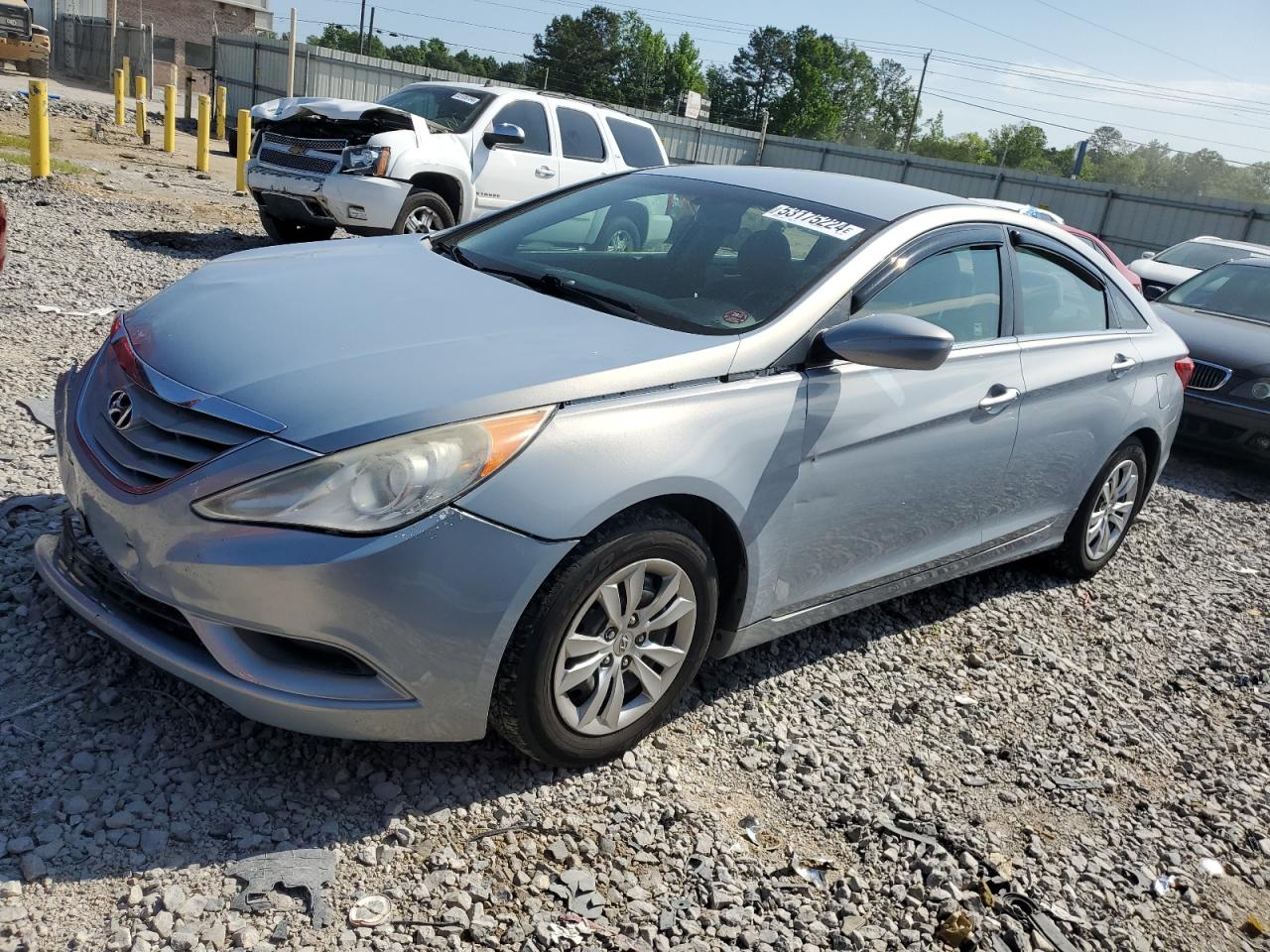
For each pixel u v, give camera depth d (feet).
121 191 40.50
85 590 9.07
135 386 8.96
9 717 8.90
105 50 113.09
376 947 7.30
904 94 393.09
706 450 9.29
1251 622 16.47
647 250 11.91
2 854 7.49
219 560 7.82
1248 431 25.29
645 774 9.75
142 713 9.21
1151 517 21.21
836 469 10.66
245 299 10.06
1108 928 9.02
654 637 9.73
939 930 8.56
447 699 8.34
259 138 33.78
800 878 8.84
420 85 36.60
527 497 8.18
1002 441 12.87
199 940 7.07
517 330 9.60
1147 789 11.28
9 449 14.01
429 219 32.86
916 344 9.82
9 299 21.61
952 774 10.85
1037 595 15.88
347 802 8.64
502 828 8.66
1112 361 14.88
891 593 12.57
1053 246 14.30
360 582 7.73
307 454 7.85
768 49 381.60
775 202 12.49
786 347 10.28
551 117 36.32
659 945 7.81
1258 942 9.23
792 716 11.31
